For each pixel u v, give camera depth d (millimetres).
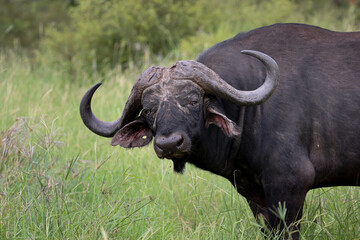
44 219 15680
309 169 14891
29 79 34125
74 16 41812
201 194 19109
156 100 14125
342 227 16297
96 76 35000
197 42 34438
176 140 13516
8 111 25109
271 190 15125
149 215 17141
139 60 36594
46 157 20641
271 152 14961
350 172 15477
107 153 22078
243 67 15617
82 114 15391
